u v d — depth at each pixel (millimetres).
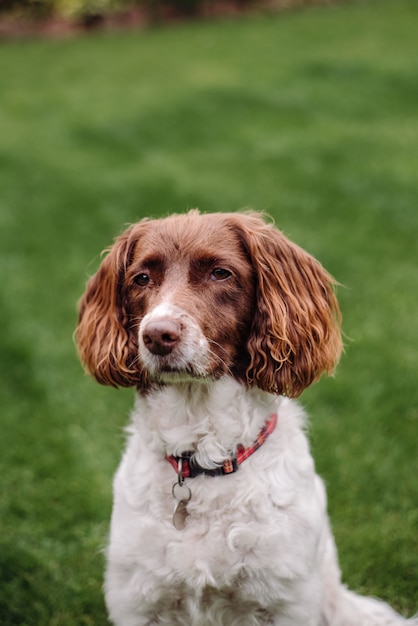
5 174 11219
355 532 4754
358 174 10836
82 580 4555
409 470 5230
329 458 5324
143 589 3562
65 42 20250
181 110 14070
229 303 3549
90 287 3957
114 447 5621
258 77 15953
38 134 13047
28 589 4492
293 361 3666
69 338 7059
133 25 22031
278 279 3633
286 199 10086
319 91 14859
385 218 9406
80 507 5066
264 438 3613
